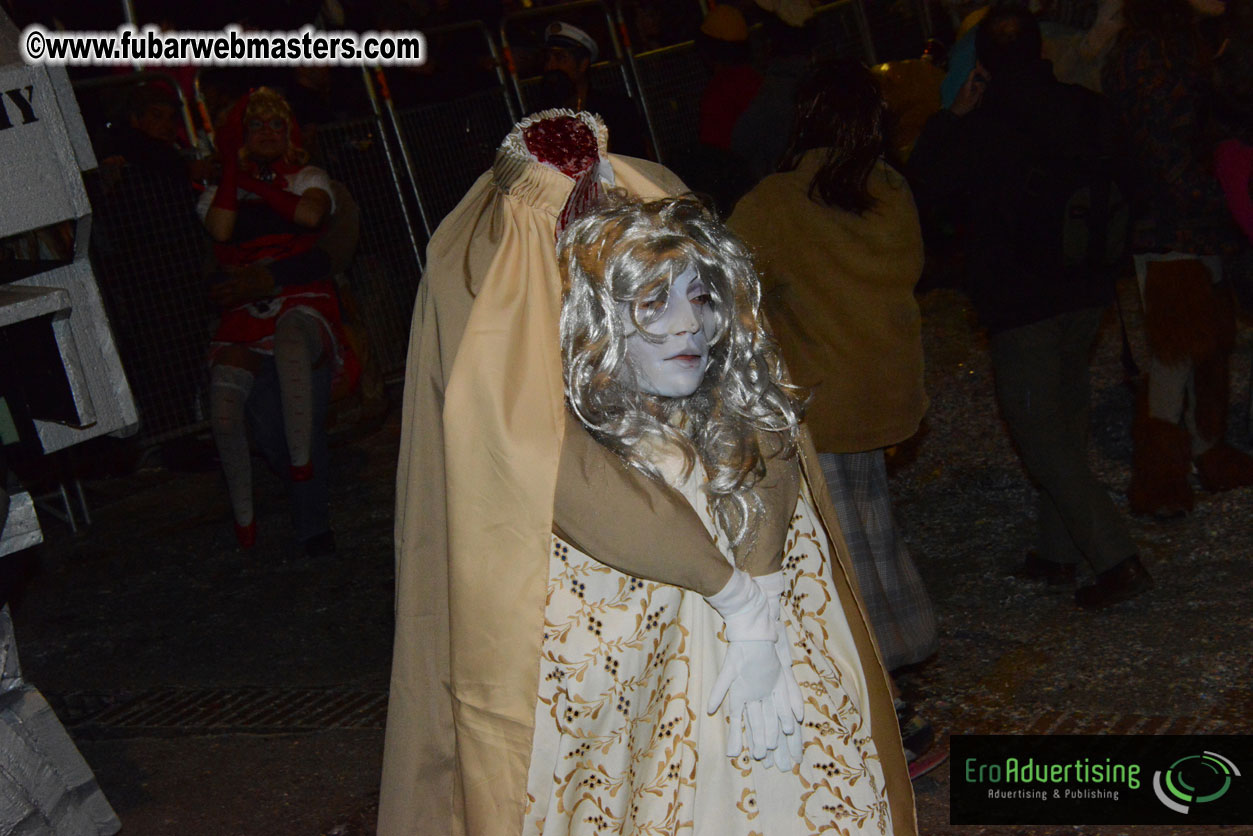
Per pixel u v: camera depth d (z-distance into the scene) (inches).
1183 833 116.0
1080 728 134.6
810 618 91.4
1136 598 159.9
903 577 128.9
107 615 195.5
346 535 217.0
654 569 77.4
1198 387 183.6
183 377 251.9
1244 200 166.9
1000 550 180.2
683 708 84.0
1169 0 169.0
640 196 84.1
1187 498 179.0
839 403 122.4
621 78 323.3
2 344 99.5
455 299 79.6
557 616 80.5
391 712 86.0
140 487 254.4
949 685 146.4
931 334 274.7
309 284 201.8
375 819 131.7
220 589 200.5
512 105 302.8
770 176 126.0
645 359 78.8
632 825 84.0
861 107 122.6
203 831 132.7
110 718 161.3
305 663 172.2
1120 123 149.3
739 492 82.9
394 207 278.4
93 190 233.9
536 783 81.0
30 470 227.5
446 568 82.9
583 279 77.9
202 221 202.5
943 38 376.8
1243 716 133.0
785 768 83.5
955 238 301.0
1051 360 152.6
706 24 254.7
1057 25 262.7
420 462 82.6
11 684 117.2
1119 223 148.8
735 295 81.7
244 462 207.0
